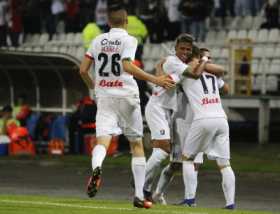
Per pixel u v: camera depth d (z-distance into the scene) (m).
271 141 69.00
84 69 31.61
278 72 70.56
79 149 62.25
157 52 75.50
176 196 43.78
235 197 43.53
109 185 47.75
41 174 52.75
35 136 64.44
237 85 69.75
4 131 63.16
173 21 76.31
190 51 35.78
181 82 36.25
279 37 73.38
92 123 61.69
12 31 84.00
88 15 82.50
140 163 31.52
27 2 84.25
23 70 66.19
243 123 69.19
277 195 44.41
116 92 31.08
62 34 83.56
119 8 31.20
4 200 34.81
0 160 59.72
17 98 67.56
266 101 66.81
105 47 31.12
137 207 31.73
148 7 77.25
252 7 77.69
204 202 41.59
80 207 31.73
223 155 36.09
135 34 61.16
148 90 61.53
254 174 52.25
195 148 36.22
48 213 29.70
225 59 72.31
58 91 66.56
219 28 77.31
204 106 35.88
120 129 31.36
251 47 69.31
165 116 37.72
